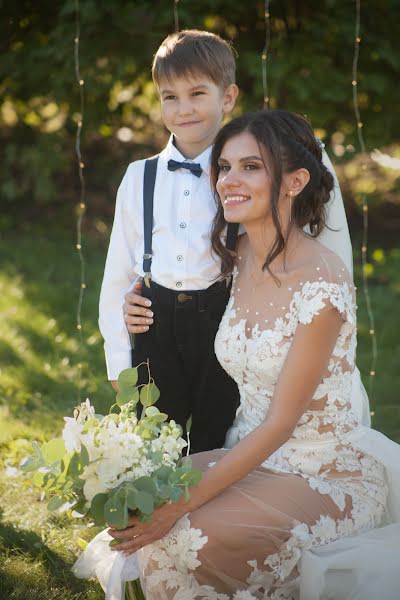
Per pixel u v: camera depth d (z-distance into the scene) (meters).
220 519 2.72
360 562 2.72
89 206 9.84
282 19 8.14
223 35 8.29
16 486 3.93
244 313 3.02
